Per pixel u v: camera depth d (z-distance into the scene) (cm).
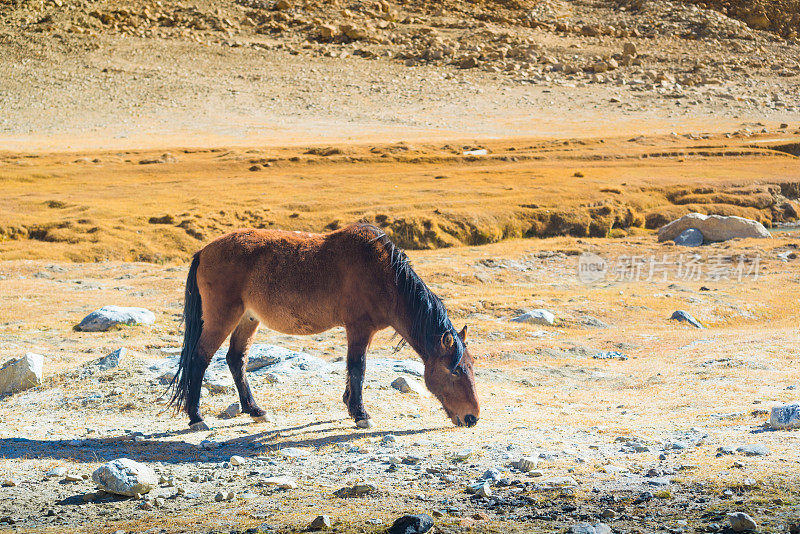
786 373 1118
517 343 1617
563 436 788
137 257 3522
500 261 2983
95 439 838
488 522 500
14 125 7838
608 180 5203
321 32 11925
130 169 5794
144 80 9494
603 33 13238
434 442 770
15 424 945
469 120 8538
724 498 524
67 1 11838
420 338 802
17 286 2452
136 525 532
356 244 826
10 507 592
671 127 8200
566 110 9075
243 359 918
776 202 4922
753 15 14425
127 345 1552
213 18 12169
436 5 14038
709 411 886
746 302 2267
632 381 1165
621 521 491
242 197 4659
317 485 628
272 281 844
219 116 8425
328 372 1141
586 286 2578
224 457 741
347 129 7981
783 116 8975
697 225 3759
